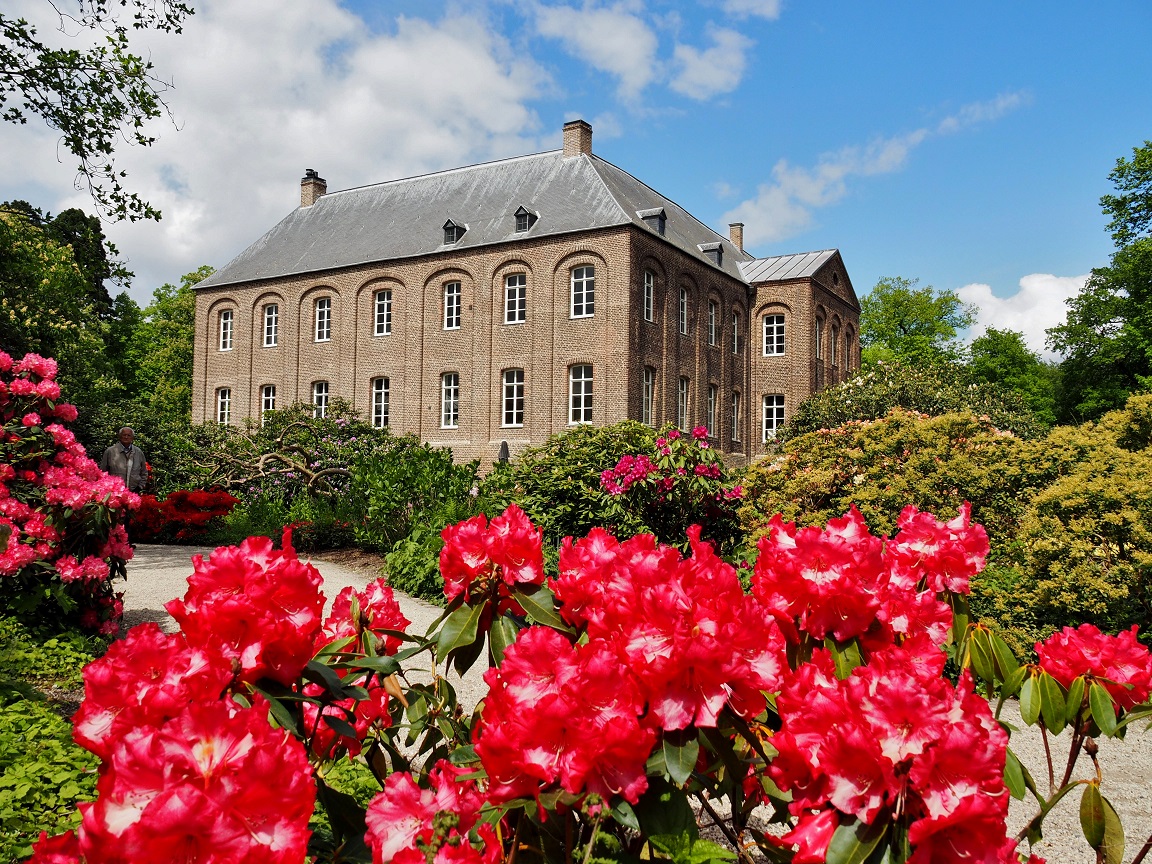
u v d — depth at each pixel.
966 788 1.30
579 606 2.00
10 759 3.43
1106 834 2.02
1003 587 7.34
